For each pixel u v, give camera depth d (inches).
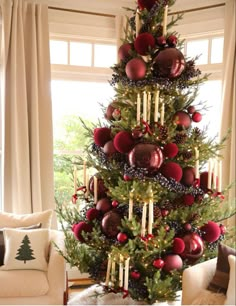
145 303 66.6
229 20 111.0
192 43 123.8
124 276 62.7
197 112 72.3
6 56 110.3
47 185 117.4
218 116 121.0
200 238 67.7
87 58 127.7
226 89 110.6
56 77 125.1
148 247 62.8
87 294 75.3
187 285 64.8
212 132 123.3
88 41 127.0
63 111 129.0
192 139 68.6
